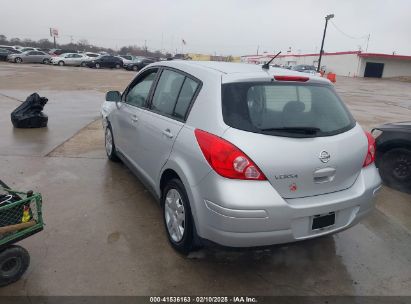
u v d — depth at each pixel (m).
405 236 4.02
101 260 3.28
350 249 3.69
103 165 5.72
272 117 2.99
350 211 3.20
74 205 4.30
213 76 3.23
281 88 3.23
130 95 4.90
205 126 3.03
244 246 2.84
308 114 3.16
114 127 5.39
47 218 3.97
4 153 6.17
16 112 8.12
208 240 2.99
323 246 3.72
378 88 32.94
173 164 3.31
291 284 3.11
